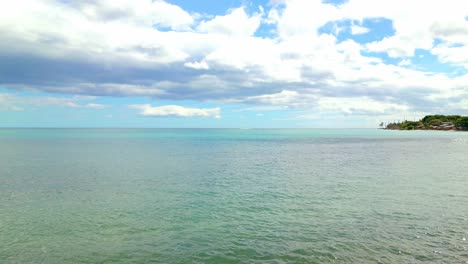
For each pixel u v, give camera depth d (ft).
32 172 103.71
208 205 62.80
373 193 73.92
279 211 58.70
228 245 42.70
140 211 58.65
